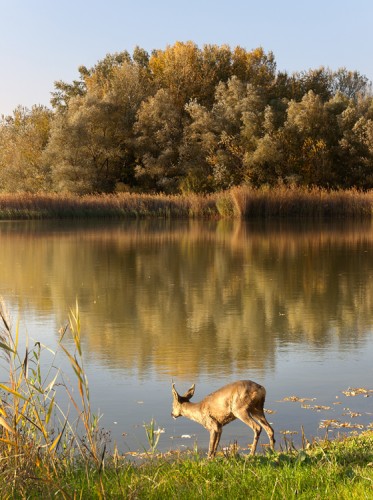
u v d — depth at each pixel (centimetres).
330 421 836
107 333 1374
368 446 678
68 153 5966
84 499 529
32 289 1909
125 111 6412
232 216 5056
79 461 650
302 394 957
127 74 6562
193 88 6812
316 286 1903
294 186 5262
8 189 6191
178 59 6919
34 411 571
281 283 1967
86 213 5056
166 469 618
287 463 618
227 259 2561
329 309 1587
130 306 1655
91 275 2173
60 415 870
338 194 5094
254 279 2053
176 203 5147
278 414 870
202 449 752
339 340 1291
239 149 5912
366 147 5819
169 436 803
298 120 5872
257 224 4425
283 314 1537
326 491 524
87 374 1080
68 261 2534
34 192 6069
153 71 7256
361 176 5806
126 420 862
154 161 6112
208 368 1107
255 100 6128
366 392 962
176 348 1244
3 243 3206
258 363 1134
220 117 6097
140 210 5138
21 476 524
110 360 1165
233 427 840
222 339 1312
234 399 675
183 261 2514
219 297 1759
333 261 2467
